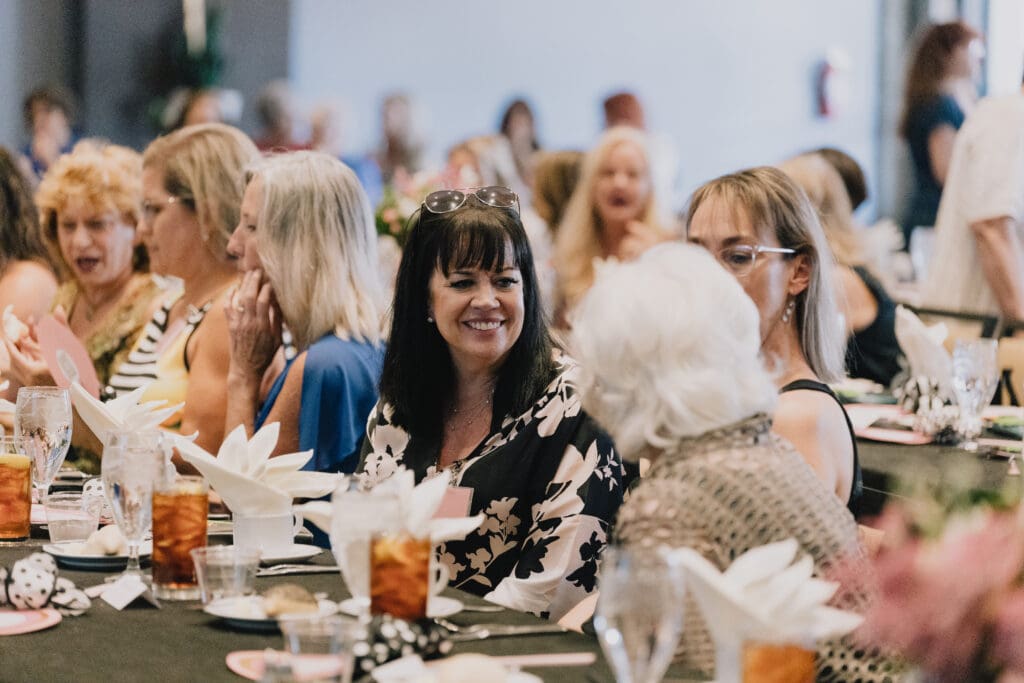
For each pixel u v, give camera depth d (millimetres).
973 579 1369
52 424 3268
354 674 1963
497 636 2156
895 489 3299
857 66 12570
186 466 4082
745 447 2078
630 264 2182
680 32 12711
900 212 12281
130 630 2199
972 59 8672
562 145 12836
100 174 4980
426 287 3086
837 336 3074
